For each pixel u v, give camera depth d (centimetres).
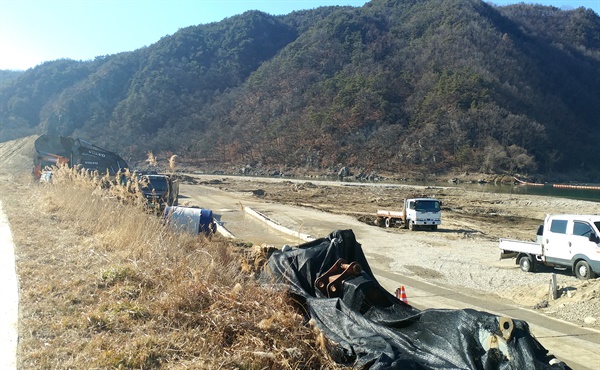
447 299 1168
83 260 872
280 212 3130
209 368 460
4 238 1102
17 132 13562
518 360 429
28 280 740
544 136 9631
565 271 1514
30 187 2791
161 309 597
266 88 13712
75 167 2033
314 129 10856
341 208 3803
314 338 525
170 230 1091
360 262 732
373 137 10156
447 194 5416
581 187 7244
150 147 11950
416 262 1652
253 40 18050
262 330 533
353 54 13975
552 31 16675
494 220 3347
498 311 1069
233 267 822
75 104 14175
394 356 459
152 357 481
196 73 15838
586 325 966
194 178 7269
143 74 15500
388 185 6562
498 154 8812
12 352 485
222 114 13550
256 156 10956
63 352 488
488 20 14225
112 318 571
